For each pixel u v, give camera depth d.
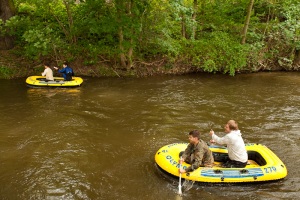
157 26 14.45
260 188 6.01
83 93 12.38
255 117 10.01
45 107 10.71
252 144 6.91
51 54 15.20
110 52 15.19
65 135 8.54
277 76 15.35
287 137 8.52
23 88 12.90
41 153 7.52
